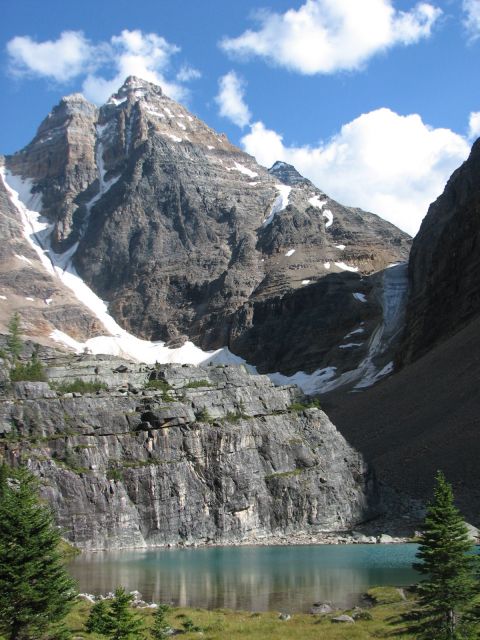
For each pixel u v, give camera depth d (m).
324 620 51.94
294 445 113.06
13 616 37.81
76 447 96.25
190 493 100.25
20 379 106.25
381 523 111.94
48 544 39.59
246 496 103.56
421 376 175.62
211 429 105.19
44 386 102.56
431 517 45.28
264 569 76.62
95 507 93.19
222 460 103.94
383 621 50.75
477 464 123.44
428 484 123.25
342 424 171.62
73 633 43.91
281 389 128.50
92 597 58.06
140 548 93.88
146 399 106.38
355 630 47.97
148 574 72.88
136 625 43.41
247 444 107.94
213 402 112.00
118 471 97.00
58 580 39.41
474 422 138.00
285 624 50.78
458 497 114.06
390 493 123.00
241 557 85.50
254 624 50.84
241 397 117.19
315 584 68.06
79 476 93.50
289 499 106.94
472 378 156.38
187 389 114.12
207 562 81.38
